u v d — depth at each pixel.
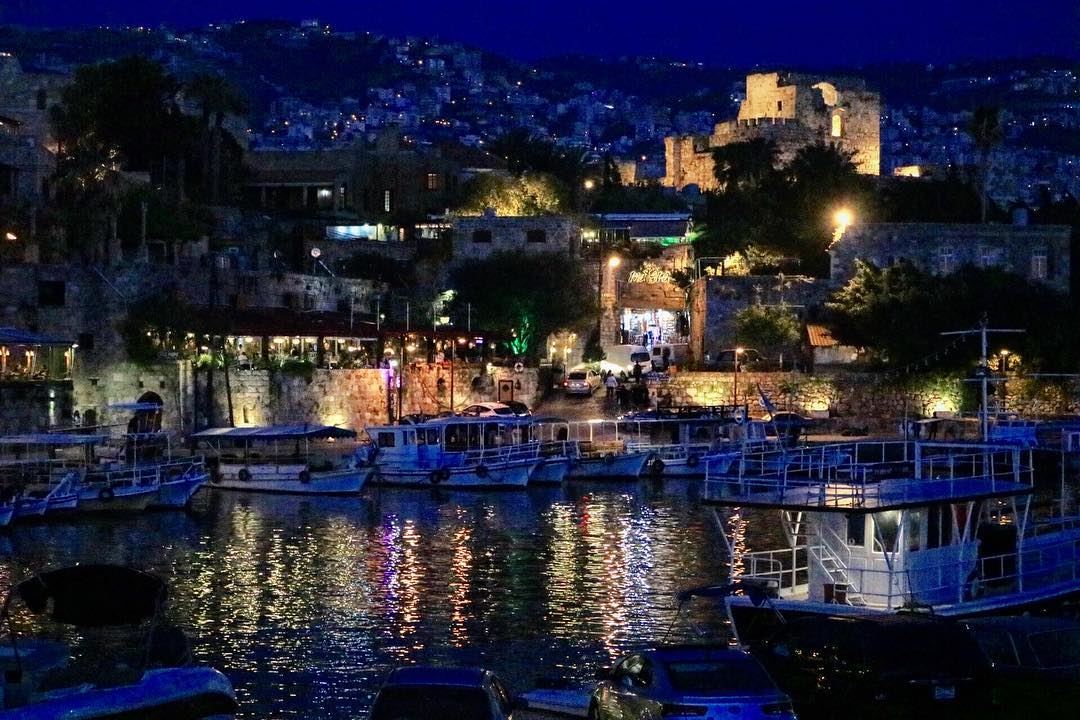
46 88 192.00
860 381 156.62
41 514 98.81
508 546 88.06
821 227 188.88
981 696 40.59
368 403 150.62
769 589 54.25
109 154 176.50
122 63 191.00
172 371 138.88
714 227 194.00
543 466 124.62
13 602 51.88
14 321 136.12
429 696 35.44
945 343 155.00
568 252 179.50
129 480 104.69
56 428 124.56
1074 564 59.06
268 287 158.88
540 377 162.50
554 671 55.28
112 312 139.50
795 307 168.50
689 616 65.31
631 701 38.31
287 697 51.62
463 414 145.50
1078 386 153.12
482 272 174.88
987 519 62.62
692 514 103.31
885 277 162.12
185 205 169.62
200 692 37.41
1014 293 159.88
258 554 85.00
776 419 139.38
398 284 178.25
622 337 180.88
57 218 146.88
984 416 74.38
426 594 71.81
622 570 78.75
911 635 41.41
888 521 53.75
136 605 39.94
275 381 143.75
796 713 41.53
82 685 36.00
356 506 109.44
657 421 134.62
